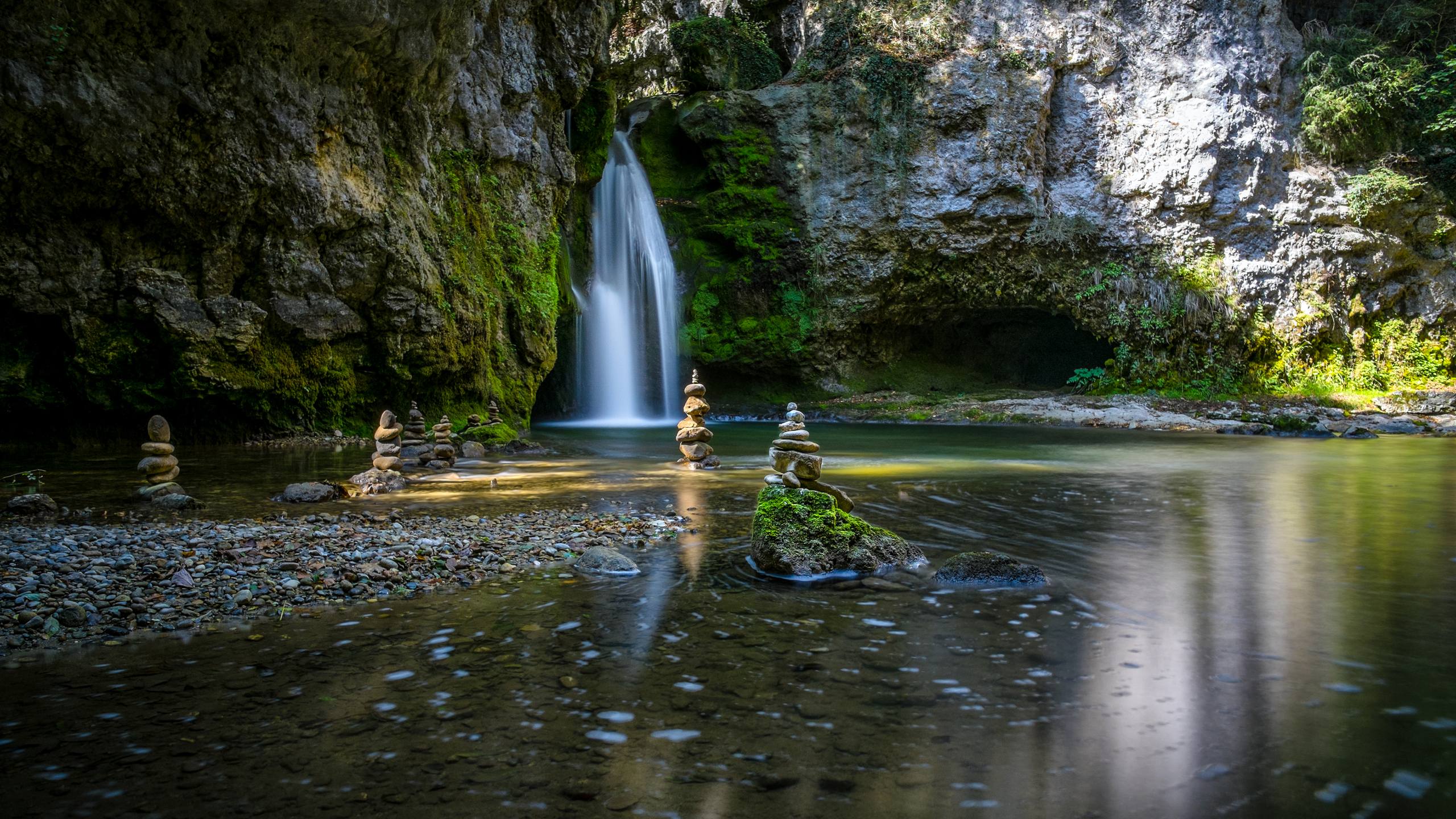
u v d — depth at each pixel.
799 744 3.24
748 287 28.11
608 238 26.06
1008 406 25.34
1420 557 6.55
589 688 3.79
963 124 27.41
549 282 20.20
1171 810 2.77
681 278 28.30
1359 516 8.50
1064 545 6.94
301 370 15.62
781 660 4.14
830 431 21.53
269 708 3.55
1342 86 27.94
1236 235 28.02
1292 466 13.44
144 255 13.96
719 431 22.11
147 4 12.52
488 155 18.77
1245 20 28.41
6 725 3.38
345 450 14.41
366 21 14.47
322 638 4.45
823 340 28.19
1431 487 10.78
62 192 13.05
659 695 3.71
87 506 8.40
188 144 13.50
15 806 2.77
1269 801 2.84
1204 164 27.50
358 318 16.02
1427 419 22.58
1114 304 27.41
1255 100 28.39
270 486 9.98
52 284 13.24
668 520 7.74
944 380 30.17
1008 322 30.73
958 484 10.89
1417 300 29.08
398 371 16.41
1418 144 29.17
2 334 13.34
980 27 27.94
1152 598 5.30
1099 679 3.91
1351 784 2.94
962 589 5.48
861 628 4.64
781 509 6.14
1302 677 3.94
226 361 14.55
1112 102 27.91
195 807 2.77
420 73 16.31
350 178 15.46
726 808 2.79
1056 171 28.20
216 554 5.95
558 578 5.70
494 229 18.91
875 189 27.83
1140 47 27.98
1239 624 4.75
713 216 28.19
